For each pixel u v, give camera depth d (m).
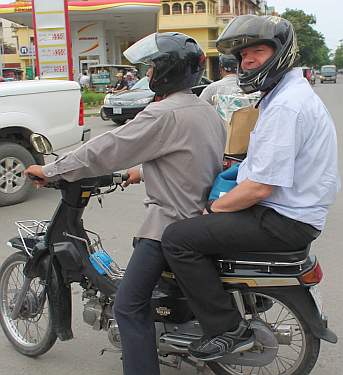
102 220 6.55
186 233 2.61
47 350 3.46
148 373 2.80
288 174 2.45
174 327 2.91
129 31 39.38
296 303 2.72
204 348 2.75
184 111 2.70
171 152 2.70
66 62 13.88
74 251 3.14
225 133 2.97
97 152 2.71
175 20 48.91
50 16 13.67
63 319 3.27
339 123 15.44
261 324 2.85
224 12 58.00
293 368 2.92
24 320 3.56
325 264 4.99
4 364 3.46
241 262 2.69
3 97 7.14
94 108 24.00
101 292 3.08
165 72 2.70
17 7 28.83
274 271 2.68
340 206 6.99
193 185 2.76
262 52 2.52
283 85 2.56
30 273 3.33
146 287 2.79
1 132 7.26
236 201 2.55
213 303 2.67
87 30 32.28
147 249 2.77
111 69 28.00
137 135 2.66
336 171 2.62
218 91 5.31
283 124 2.45
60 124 7.76
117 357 3.53
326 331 2.77
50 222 3.28
